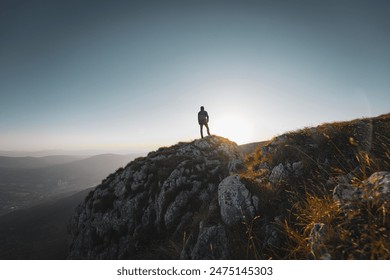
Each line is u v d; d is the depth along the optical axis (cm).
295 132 937
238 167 1326
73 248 2012
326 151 708
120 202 1862
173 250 970
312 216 399
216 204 721
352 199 340
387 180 327
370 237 254
